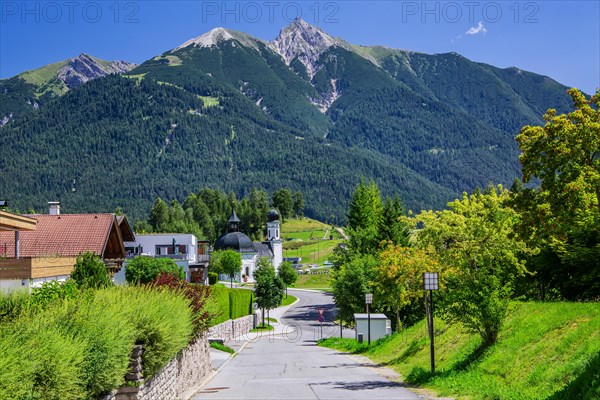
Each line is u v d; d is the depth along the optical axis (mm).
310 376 23734
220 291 58438
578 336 15320
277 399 17000
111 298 13180
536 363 15781
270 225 175500
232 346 46156
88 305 11180
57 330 9109
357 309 46688
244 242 153000
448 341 24484
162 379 15117
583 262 24469
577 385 12180
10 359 7480
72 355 8859
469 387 16453
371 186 90062
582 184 18578
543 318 18562
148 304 13984
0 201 28875
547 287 26438
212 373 25547
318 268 169250
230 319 57531
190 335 18922
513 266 25422
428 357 24562
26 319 9062
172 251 81125
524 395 13812
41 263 23828
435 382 18781
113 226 39562
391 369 25812
